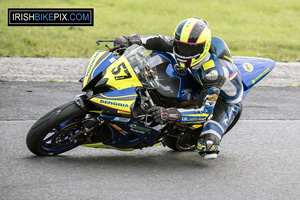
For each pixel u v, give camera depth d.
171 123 17.94
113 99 16.52
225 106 18.75
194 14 64.12
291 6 80.06
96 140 17.86
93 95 16.66
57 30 47.28
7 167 17.02
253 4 77.69
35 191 15.09
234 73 17.95
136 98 17.20
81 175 16.69
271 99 30.02
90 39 44.78
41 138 17.11
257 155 20.28
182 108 17.81
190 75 18.27
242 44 48.81
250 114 26.47
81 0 65.69
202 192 15.95
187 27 16.47
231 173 17.97
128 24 54.00
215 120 18.47
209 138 17.97
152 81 17.11
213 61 17.08
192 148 20.59
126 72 16.81
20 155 18.36
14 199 14.41
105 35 46.94
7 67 32.84
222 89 17.58
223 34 53.53
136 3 67.94
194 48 16.33
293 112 27.38
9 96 26.77
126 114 16.61
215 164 18.92
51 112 17.03
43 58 36.53
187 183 16.66
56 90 28.61
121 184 16.14
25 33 44.12
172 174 17.47
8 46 38.97
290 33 59.56
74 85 30.05
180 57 16.64
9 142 19.91
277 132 23.62
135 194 15.38
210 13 66.31
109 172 17.19
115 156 19.12
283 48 49.53
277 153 20.67
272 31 59.62
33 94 27.47
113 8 63.34
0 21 47.91
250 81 20.41
